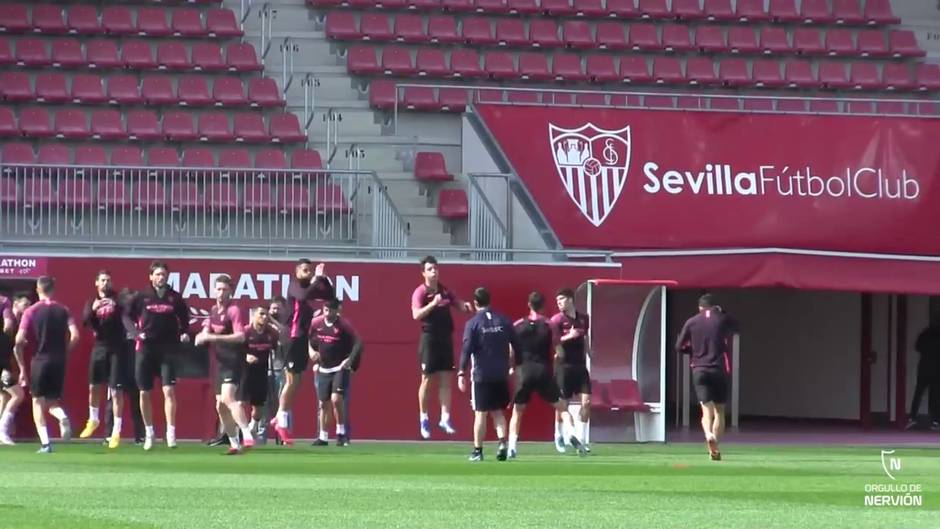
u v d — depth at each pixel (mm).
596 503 47000
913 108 115438
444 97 116125
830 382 118000
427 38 122250
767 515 43594
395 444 87750
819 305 118750
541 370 73250
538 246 98500
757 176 103125
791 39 129500
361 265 90688
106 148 109188
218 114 112000
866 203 103625
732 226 102062
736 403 107500
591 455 78438
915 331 114188
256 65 117000
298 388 82938
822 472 65000
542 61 122562
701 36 126312
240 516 41125
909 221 103812
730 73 123562
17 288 88438
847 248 102812
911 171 104562
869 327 113562
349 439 87188
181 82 114562
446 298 82938
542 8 126375
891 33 129125
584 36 124938
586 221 101125
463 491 51250
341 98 117812
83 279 88375
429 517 41375
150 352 75750
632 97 110938
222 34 119562
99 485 52062
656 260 99250
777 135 104000
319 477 58031
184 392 87688
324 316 81938
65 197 91750
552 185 101562
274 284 89938
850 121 104812
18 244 90125
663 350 93188
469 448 84312
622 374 93125
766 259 100188
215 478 56562
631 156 102562
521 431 91562
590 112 103250
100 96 112625
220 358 73062
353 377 90312
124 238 92438
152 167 92125
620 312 92938
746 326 123500
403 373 90688
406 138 110875
